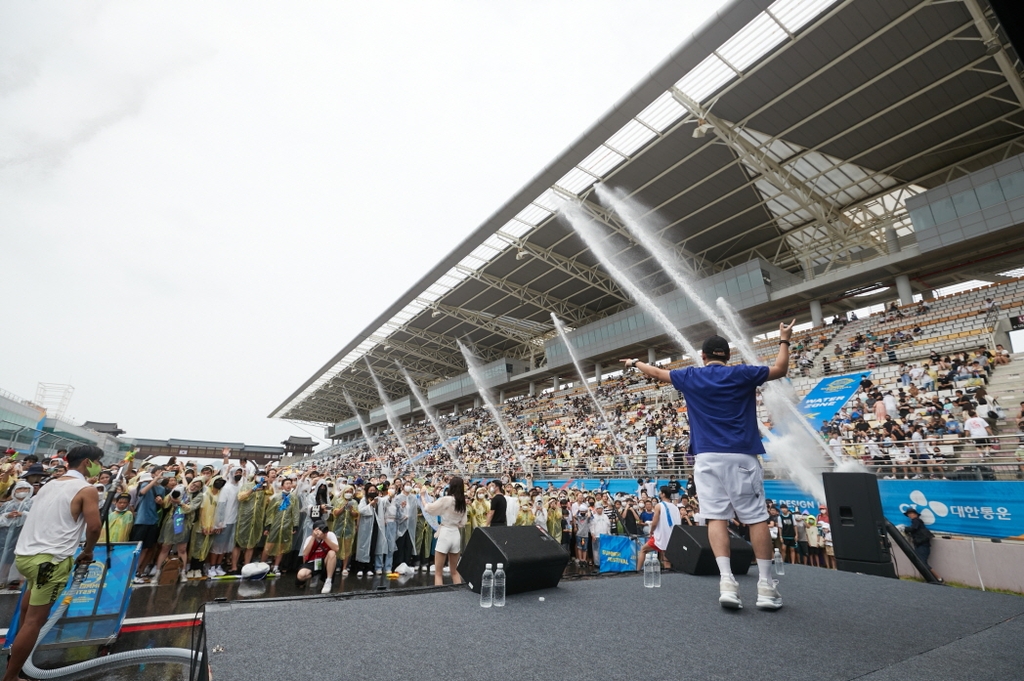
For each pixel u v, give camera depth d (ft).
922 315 74.64
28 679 11.48
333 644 6.52
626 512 35.35
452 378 174.91
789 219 91.20
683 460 59.67
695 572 13.26
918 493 36.24
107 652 14.15
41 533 11.36
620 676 5.61
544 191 75.72
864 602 9.78
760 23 51.11
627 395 104.12
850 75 57.47
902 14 49.67
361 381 195.21
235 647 6.21
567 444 92.02
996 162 73.72
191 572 25.98
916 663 6.13
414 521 33.06
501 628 7.59
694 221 89.71
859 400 59.16
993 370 53.83
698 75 57.41
